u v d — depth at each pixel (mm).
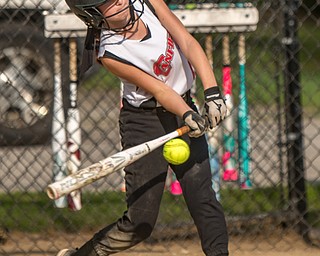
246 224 19562
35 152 23844
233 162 19406
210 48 18812
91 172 11805
